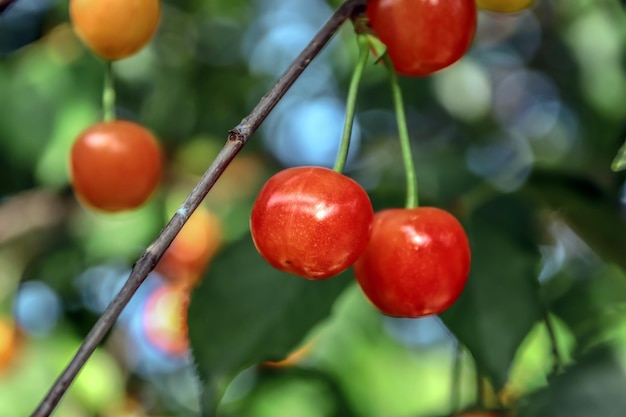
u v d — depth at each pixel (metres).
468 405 0.32
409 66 0.29
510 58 0.53
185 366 0.47
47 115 0.42
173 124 0.51
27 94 0.42
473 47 0.52
